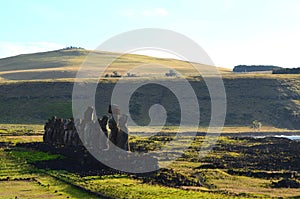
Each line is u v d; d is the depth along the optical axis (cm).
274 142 9788
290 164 7150
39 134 11638
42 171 6359
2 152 7794
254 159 7688
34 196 4878
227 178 6106
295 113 19388
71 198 4778
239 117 19050
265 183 5812
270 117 19250
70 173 6216
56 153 7488
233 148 9156
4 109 19612
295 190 5391
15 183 5594
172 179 5734
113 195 4766
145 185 5366
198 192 5019
